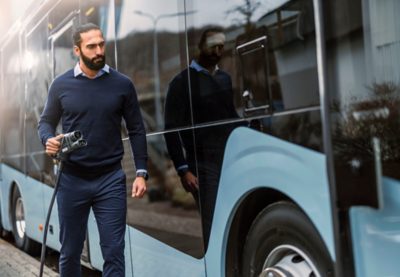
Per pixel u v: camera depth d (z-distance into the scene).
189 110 3.44
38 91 6.46
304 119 2.54
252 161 2.89
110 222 3.65
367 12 2.52
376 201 2.41
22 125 7.20
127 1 4.18
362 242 2.38
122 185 3.73
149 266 4.05
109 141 3.65
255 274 3.06
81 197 3.65
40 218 6.62
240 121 2.97
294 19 2.60
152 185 3.94
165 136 3.74
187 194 3.51
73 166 3.62
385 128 2.48
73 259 3.77
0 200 8.72
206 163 3.29
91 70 3.58
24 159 7.16
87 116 3.59
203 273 3.39
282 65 2.67
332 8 2.47
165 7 3.67
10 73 7.79
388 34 2.54
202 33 3.29
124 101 3.71
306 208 2.56
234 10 3.02
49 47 6.01
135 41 4.08
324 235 2.47
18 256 6.99
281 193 2.82
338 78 2.45
